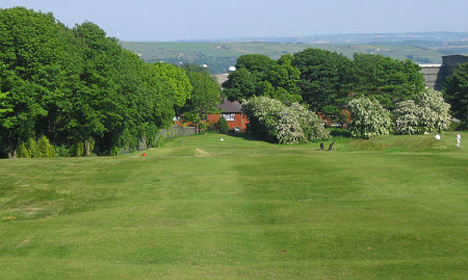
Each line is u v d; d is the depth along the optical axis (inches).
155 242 577.3
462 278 418.6
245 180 993.5
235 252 538.3
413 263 471.5
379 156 1296.8
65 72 1679.4
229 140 3403.1
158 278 434.3
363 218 682.8
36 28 1590.8
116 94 1919.3
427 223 647.1
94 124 1768.0
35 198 884.6
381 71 3833.7
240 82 4554.6
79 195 904.9
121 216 735.7
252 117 3732.8
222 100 4845.0
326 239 576.4
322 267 468.8
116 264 494.6
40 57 1552.7
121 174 1084.5
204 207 778.8
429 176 984.9
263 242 574.2
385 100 3683.6
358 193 864.9
